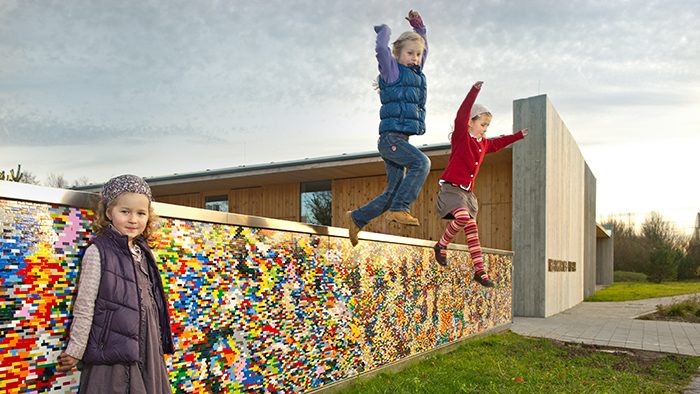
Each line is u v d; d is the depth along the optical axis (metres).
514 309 11.88
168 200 18.62
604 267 34.44
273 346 3.86
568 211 14.95
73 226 2.47
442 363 5.94
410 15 4.21
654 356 6.82
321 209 15.45
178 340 3.07
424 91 4.14
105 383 2.17
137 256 2.43
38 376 2.30
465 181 4.36
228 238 3.49
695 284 30.98
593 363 6.27
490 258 8.51
